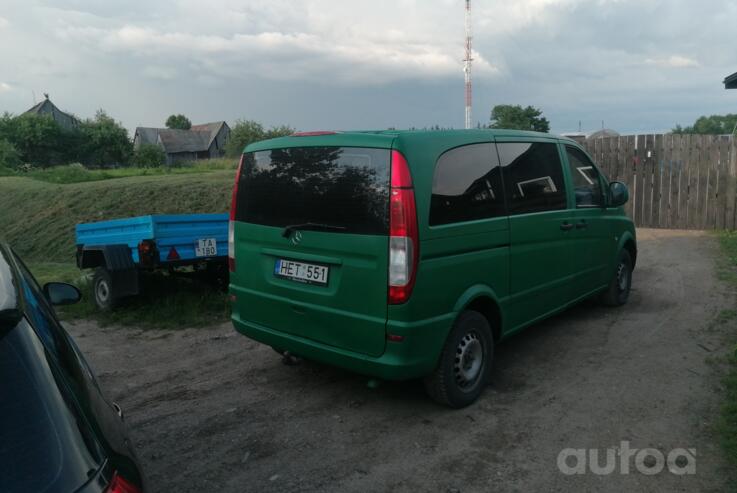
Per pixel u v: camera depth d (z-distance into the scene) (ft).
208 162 148.56
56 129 247.29
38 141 240.32
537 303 17.08
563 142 18.86
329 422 13.92
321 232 13.64
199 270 27.58
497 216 15.02
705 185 40.73
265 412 14.56
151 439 13.29
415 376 13.15
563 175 18.26
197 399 15.49
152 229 23.09
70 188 79.92
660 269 29.45
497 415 14.02
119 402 15.44
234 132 229.04
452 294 13.61
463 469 11.71
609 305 22.68
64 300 12.12
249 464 12.12
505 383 15.92
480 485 11.15
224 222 26.20
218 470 11.92
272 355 18.88
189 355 19.12
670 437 12.68
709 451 12.06
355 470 11.78
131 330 22.13
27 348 6.32
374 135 13.08
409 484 11.24
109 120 260.21
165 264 23.80
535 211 16.61
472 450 12.43
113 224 24.95
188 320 22.94
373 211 12.80
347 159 13.38
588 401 14.60
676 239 37.88
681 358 17.25
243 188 15.70
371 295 12.89
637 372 16.33
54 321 7.89
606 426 13.29
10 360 6.13
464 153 14.28
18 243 63.46
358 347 13.30
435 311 13.19
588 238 19.58
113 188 73.97
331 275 13.61
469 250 14.05
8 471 5.50
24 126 240.12
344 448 12.66
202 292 26.63
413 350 12.83
